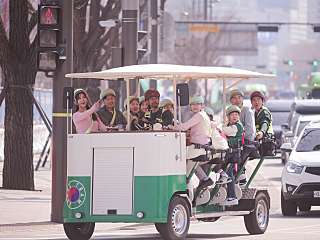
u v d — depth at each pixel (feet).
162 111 134.92
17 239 133.80
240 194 139.03
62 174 152.05
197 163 129.18
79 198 127.34
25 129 202.69
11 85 201.05
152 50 309.83
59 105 150.82
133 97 135.03
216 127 132.05
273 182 251.60
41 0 148.87
